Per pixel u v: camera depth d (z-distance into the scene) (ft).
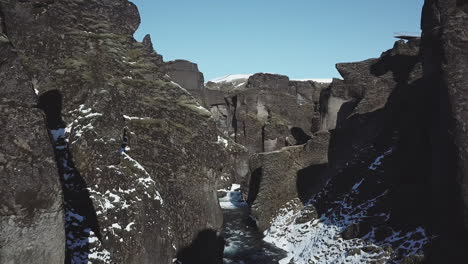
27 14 46.21
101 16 53.78
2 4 44.24
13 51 21.11
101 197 34.04
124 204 34.86
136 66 51.52
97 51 49.24
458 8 43.06
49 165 21.16
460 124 37.40
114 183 35.37
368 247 46.42
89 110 37.68
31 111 21.11
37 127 21.04
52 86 43.19
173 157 44.96
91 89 42.96
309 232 61.82
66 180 34.19
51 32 47.32
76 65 45.60
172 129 46.80
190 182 45.42
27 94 21.20
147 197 37.04
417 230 44.27
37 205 20.40
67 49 47.21
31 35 45.91
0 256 18.92
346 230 52.47
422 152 49.93
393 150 58.80
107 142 36.27
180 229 42.09
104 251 31.63
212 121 51.62
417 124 52.65
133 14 58.44
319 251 53.62
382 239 47.26
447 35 41.22
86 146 35.29
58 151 36.01
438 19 46.50
